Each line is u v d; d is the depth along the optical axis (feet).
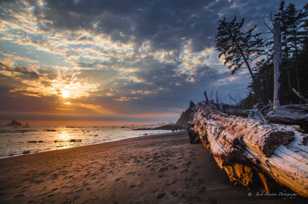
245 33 49.98
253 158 7.29
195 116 28.78
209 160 15.07
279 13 45.78
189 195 8.79
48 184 13.32
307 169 4.75
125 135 81.51
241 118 10.43
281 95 47.65
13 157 27.30
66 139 62.54
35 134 95.30
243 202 7.22
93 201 9.46
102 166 17.65
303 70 48.32
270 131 6.45
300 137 5.94
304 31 46.34
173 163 15.61
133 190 10.36
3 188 12.99
